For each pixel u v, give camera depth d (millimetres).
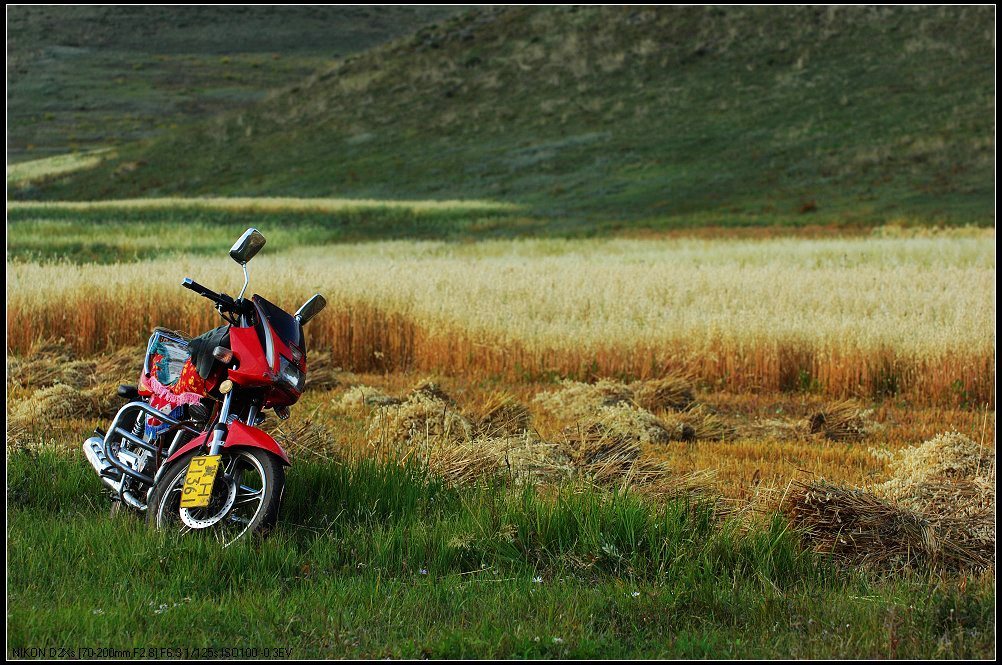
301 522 9242
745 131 98062
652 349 20109
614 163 95312
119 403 15305
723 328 19969
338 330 21969
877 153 83750
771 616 7328
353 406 16141
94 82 194125
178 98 183375
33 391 16812
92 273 24344
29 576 7652
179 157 125062
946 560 8805
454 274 27859
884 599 7688
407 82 136375
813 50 118250
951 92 97250
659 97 114125
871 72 108000
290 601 7273
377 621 7047
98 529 8539
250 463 8734
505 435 13008
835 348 19469
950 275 29125
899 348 19141
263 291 23703
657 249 52125
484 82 131250
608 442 12234
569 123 111688
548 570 8406
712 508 9438
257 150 122375
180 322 22875
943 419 17000
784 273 29875
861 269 32531
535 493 9594
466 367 20766
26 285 22641
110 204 85438
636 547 8594
